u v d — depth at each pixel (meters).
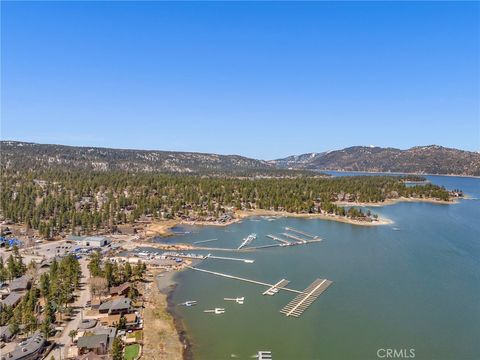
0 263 155.88
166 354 102.31
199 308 132.12
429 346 107.38
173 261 187.75
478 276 165.75
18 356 93.56
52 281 138.12
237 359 100.75
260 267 179.62
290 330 116.56
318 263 185.88
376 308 132.50
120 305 122.75
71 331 107.94
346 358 101.19
